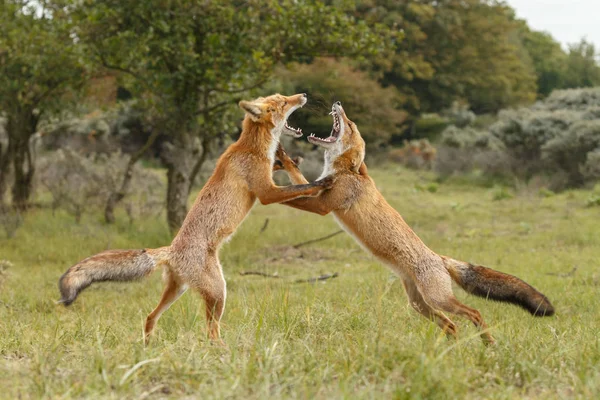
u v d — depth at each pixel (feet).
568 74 239.09
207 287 22.67
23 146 65.26
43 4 55.83
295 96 26.40
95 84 68.28
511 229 61.77
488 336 21.62
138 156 61.00
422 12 167.02
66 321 27.55
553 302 31.42
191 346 19.52
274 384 16.20
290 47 53.36
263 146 24.97
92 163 79.20
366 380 16.12
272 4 50.96
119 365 17.11
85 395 15.66
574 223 61.67
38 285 38.06
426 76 167.32
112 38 50.24
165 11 49.93
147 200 68.28
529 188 89.10
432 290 23.30
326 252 51.13
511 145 103.14
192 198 81.76
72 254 49.57
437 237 57.88
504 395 15.52
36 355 18.44
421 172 120.78
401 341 18.71
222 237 23.57
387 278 35.27
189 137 55.11
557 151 93.56
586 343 20.15
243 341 20.25
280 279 40.19
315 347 19.76
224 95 57.00
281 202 24.54
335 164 25.30
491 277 23.52
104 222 61.41
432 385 15.28
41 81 58.23
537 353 19.11
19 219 58.65
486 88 185.26
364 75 145.38
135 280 21.86
